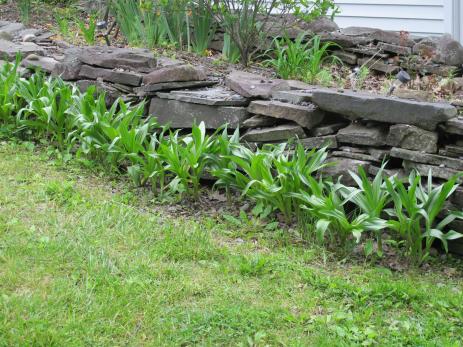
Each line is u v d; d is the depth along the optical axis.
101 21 8.57
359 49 7.70
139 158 6.28
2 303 4.78
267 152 5.99
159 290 5.03
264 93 6.41
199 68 6.96
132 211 5.90
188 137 6.23
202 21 7.83
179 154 6.23
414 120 5.72
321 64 7.75
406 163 5.79
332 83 7.21
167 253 5.42
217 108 6.49
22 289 4.96
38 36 8.42
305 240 5.75
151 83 6.78
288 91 6.41
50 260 5.22
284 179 5.75
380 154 5.88
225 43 7.80
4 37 8.30
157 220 5.86
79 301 4.86
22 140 7.05
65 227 5.62
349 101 5.93
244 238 5.77
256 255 5.45
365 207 5.55
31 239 5.43
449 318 4.95
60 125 6.82
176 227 5.75
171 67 6.75
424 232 5.66
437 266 5.60
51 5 9.71
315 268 5.43
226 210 6.14
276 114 6.23
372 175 5.91
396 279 5.34
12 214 5.73
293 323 4.84
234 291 5.09
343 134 6.00
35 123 6.89
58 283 5.01
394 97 6.19
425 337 4.77
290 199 5.86
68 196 6.03
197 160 6.09
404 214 5.79
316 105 6.14
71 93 6.94
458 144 5.71
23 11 8.99
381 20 8.66
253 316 4.84
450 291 5.25
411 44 7.67
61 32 8.54
